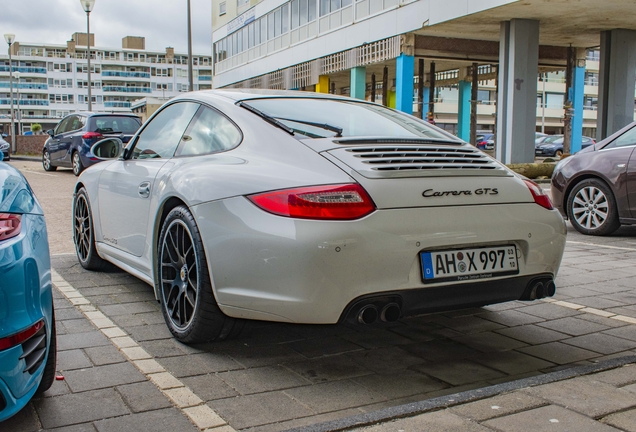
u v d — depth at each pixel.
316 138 2.96
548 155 34.03
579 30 19.94
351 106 3.66
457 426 2.08
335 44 25.03
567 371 2.58
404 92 20.94
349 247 2.49
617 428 2.07
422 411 2.20
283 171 2.74
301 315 2.55
